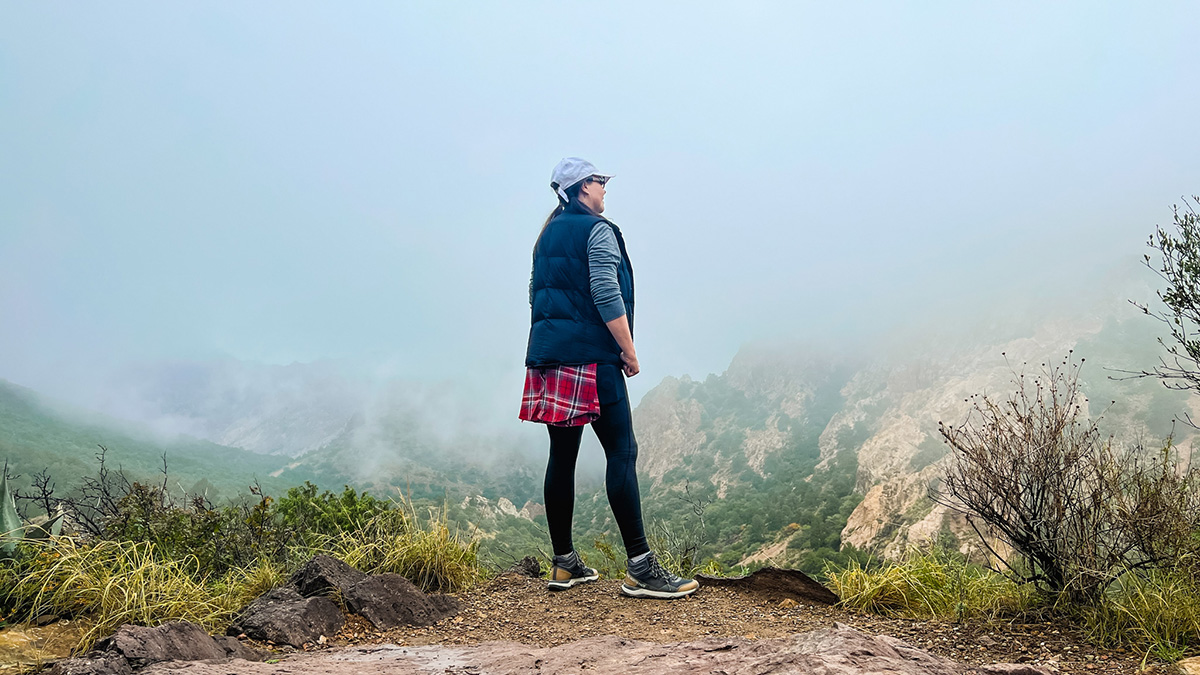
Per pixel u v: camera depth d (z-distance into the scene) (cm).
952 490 300
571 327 309
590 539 495
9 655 234
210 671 174
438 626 296
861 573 314
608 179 343
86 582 279
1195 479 245
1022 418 278
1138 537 243
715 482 13812
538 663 192
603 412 314
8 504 340
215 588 338
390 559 373
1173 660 206
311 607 278
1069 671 208
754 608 301
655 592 314
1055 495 262
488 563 414
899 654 178
